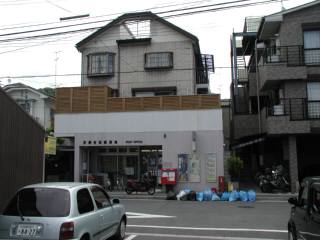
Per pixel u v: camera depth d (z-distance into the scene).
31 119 13.54
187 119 25.86
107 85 28.75
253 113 30.64
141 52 29.78
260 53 29.55
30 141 13.49
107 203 9.44
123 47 30.03
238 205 19.28
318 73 24.20
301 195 8.12
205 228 12.75
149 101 26.42
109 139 26.52
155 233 11.88
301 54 24.47
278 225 13.31
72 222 7.24
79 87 27.31
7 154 10.83
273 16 24.89
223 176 24.94
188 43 29.34
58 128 27.14
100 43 30.41
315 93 24.45
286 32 24.91
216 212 16.59
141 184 24.45
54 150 20.94
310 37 24.91
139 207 18.39
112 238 10.09
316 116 24.19
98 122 26.80
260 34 27.45
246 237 11.34
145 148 27.06
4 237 7.30
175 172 25.03
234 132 30.28
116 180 27.17
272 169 25.61
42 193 7.68
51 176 29.00
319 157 26.55
